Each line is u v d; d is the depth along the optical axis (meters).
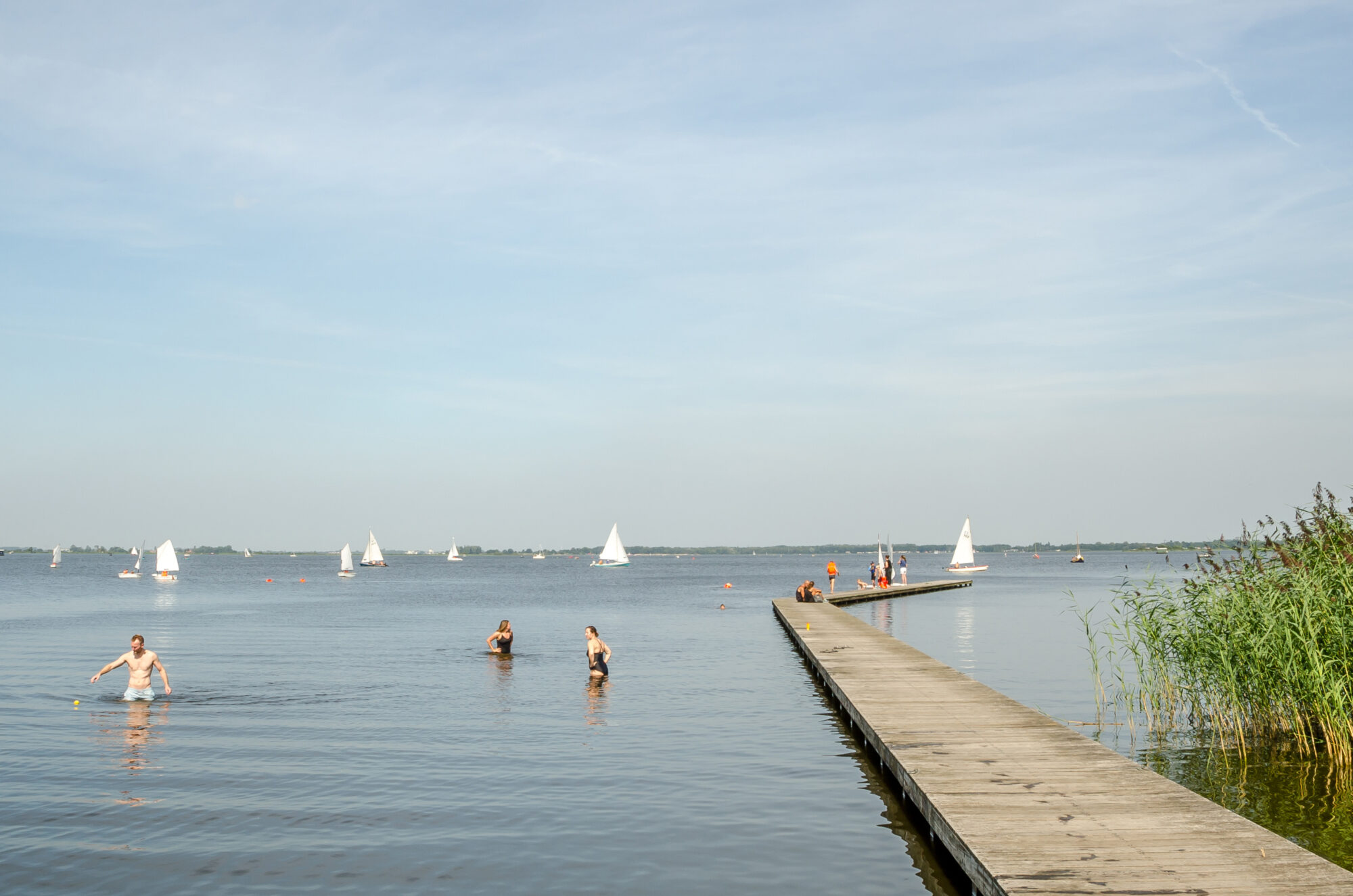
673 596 78.62
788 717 19.62
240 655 31.80
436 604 66.56
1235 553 17.31
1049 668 27.48
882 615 51.12
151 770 14.88
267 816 12.34
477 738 17.31
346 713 20.06
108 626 44.69
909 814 12.36
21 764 15.26
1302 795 12.77
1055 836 9.03
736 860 10.63
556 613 55.31
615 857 10.73
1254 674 15.79
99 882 10.02
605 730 18.09
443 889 9.80
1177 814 9.79
